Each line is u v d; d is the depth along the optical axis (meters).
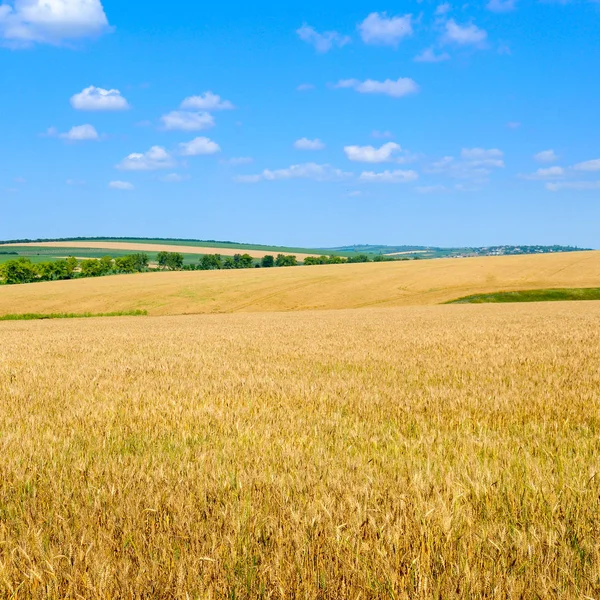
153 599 2.83
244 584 2.93
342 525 3.29
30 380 10.90
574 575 2.99
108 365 13.30
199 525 3.53
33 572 2.90
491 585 2.88
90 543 3.32
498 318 31.95
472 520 3.57
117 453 5.44
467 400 7.75
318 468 4.72
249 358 14.25
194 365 12.95
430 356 13.80
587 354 13.70
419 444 5.46
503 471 4.51
